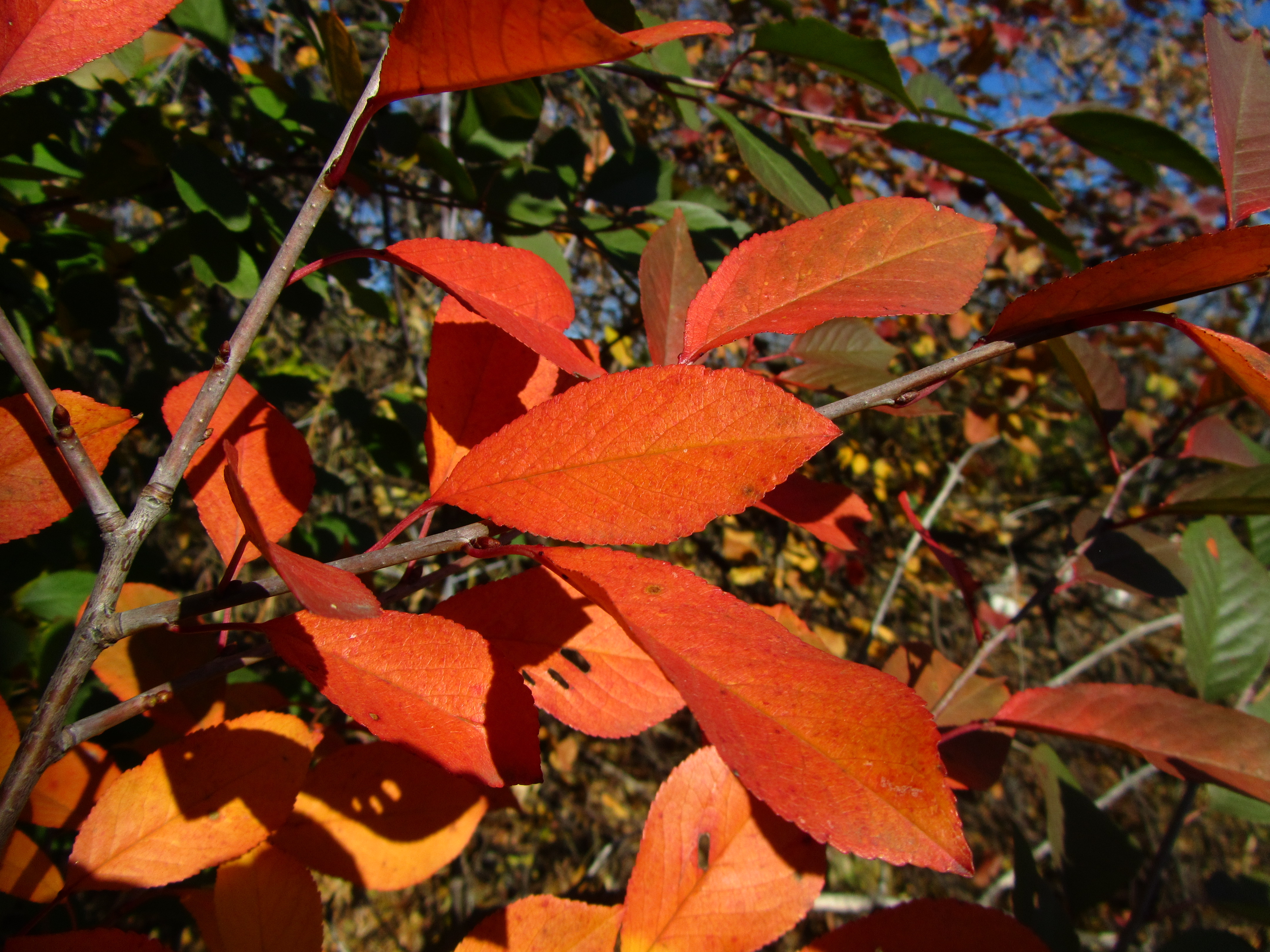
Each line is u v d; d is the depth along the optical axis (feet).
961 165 1.00
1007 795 3.95
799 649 0.40
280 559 0.37
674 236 0.72
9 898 0.66
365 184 1.26
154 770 0.53
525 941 0.53
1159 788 4.38
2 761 0.50
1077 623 4.63
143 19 0.51
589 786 3.87
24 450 0.52
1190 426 0.87
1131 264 0.46
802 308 0.56
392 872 0.58
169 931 1.50
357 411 1.57
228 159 1.28
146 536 0.45
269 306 0.47
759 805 0.56
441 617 0.51
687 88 1.23
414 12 0.42
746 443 0.44
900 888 3.55
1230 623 0.96
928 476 3.90
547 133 2.90
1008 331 0.52
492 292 0.53
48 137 1.16
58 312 1.42
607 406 0.46
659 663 0.39
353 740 1.76
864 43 0.93
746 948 0.53
